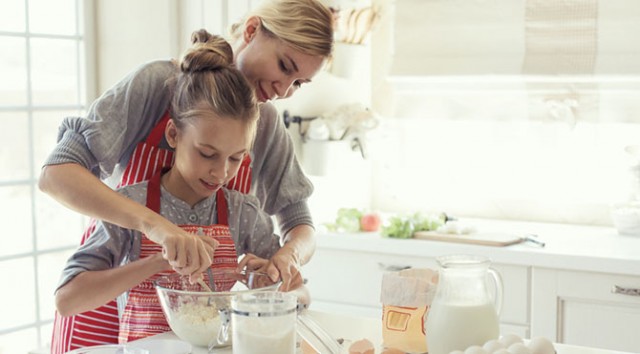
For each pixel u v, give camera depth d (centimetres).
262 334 127
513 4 325
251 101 159
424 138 363
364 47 327
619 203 316
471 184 357
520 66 326
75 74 304
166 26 294
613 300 263
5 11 279
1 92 279
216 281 155
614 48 311
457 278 136
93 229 177
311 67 180
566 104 324
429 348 138
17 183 285
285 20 175
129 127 172
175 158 171
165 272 160
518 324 279
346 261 303
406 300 144
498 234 301
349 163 326
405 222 301
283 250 170
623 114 316
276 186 199
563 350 146
